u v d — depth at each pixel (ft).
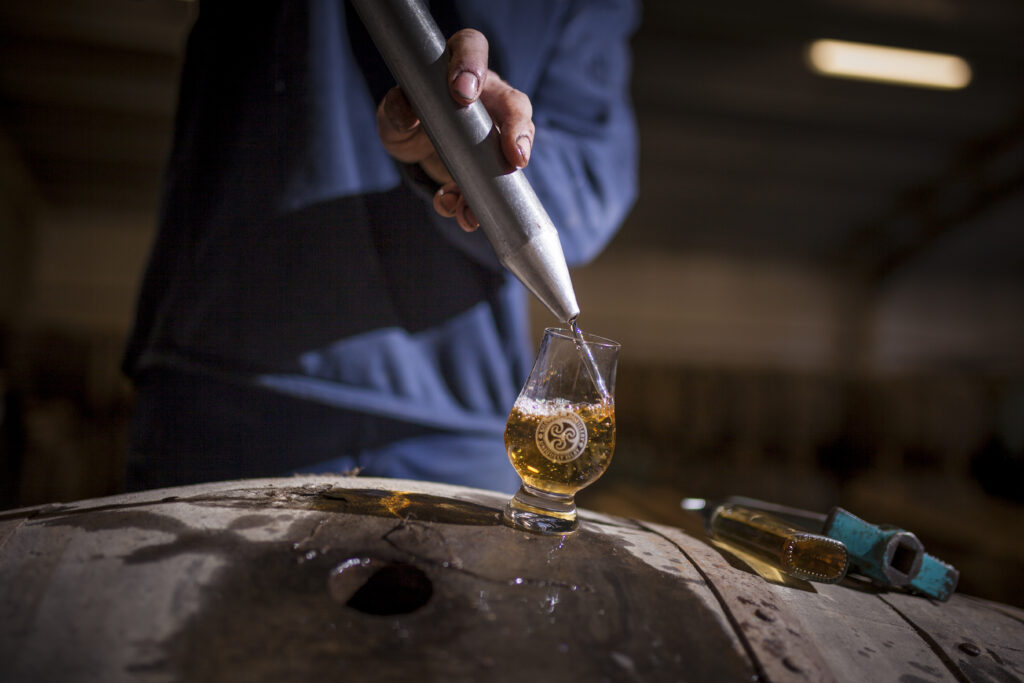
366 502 2.33
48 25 18.10
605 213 3.79
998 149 24.04
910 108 22.66
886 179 25.85
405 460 3.42
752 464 20.33
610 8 4.05
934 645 2.15
